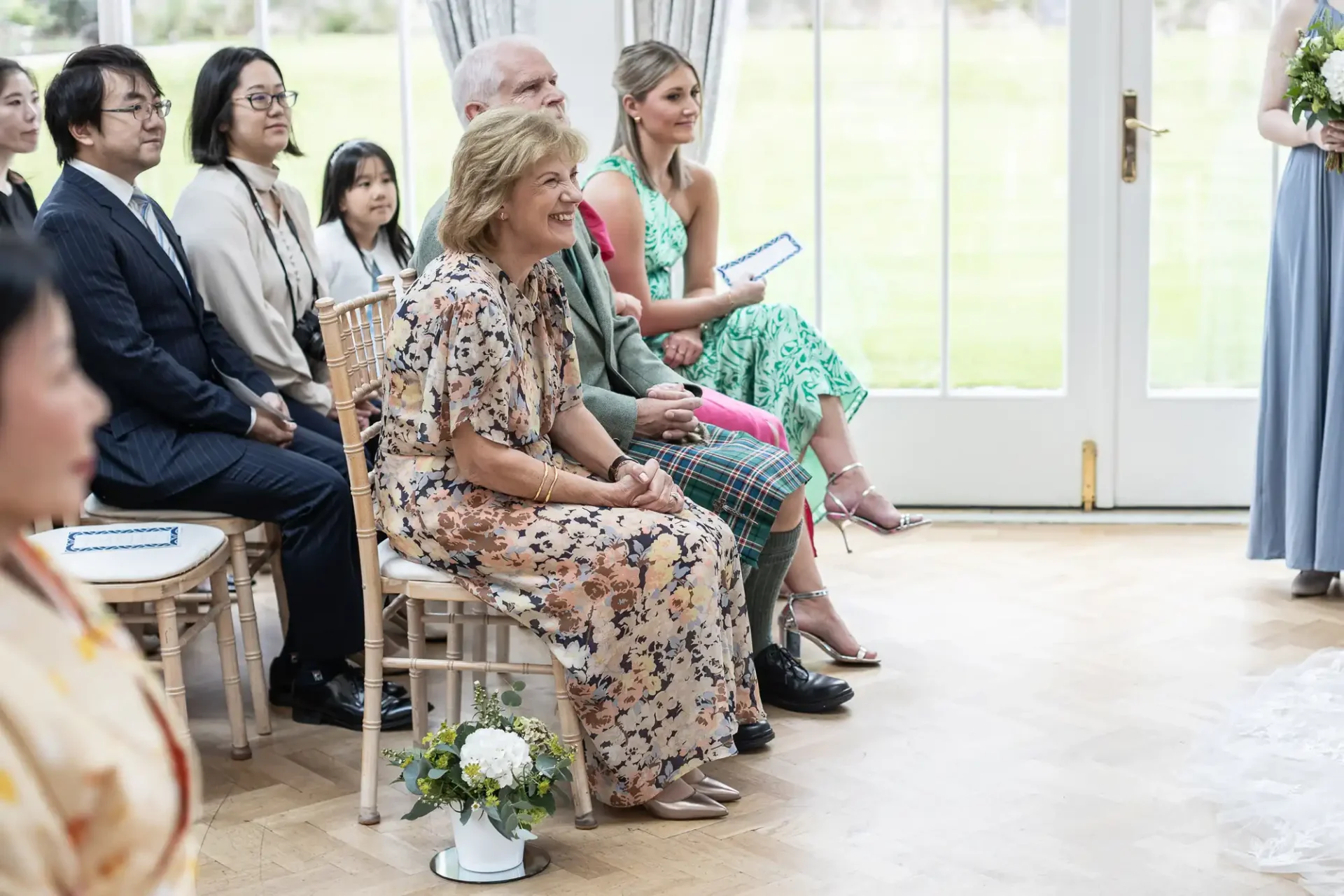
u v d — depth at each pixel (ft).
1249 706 9.95
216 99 10.91
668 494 8.62
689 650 8.39
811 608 11.11
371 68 14.92
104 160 9.91
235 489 9.81
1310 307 12.30
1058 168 14.82
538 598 8.17
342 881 7.85
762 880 7.76
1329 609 12.26
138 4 14.75
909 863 7.93
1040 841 8.18
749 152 15.11
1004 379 15.29
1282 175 13.66
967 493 15.43
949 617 12.18
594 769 8.56
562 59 14.71
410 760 7.94
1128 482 15.24
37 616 3.22
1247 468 15.06
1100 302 14.93
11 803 3.03
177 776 3.50
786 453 9.77
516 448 8.47
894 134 14.93
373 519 8.50
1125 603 12.47
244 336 10.75
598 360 9.82
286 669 10.63
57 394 3.16
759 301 12.02
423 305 8.18
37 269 3.14
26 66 14.79
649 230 11.67
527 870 7.89
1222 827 8.28
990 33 14.65
